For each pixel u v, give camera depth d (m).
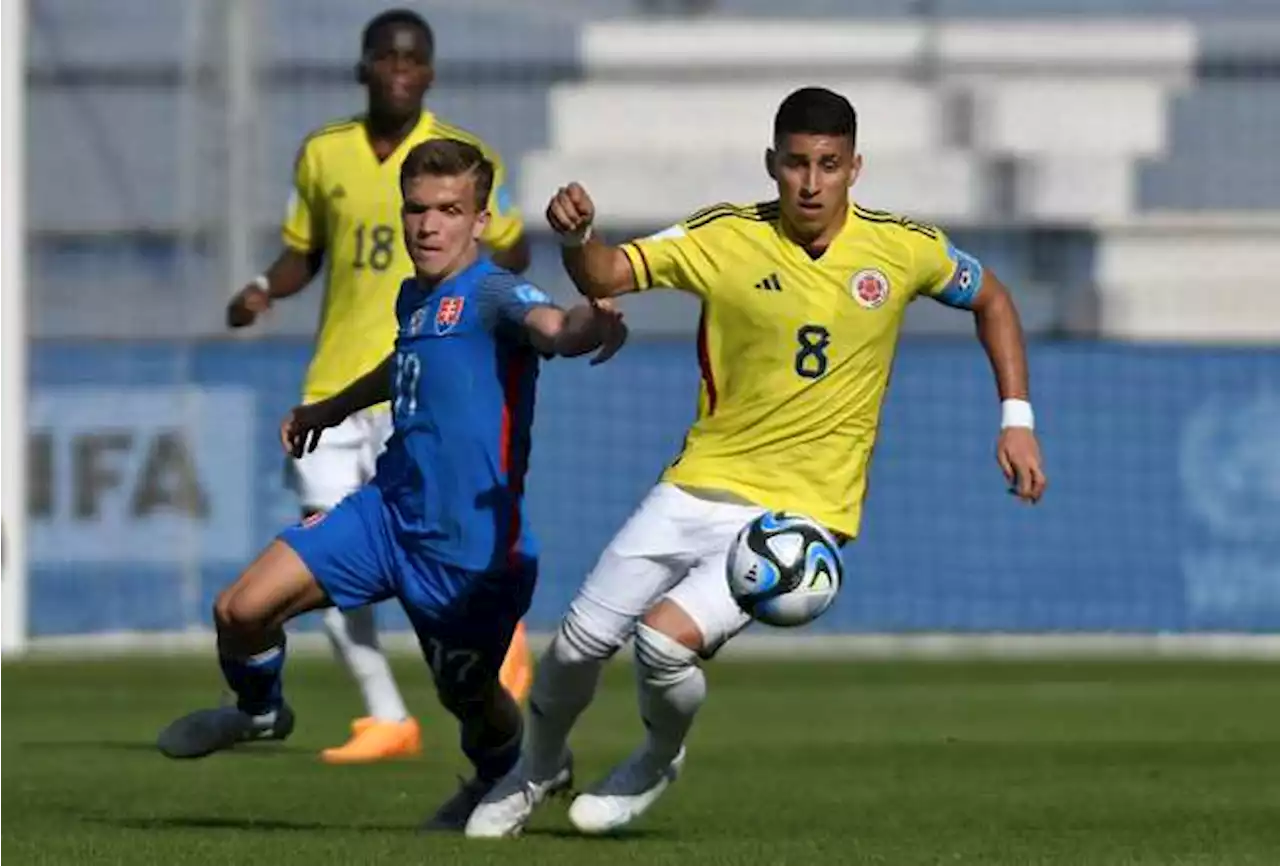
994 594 69.31
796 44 95.69
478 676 25.94
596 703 51.09
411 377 25.28
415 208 25.09
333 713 47.12
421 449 25.19
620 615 25.45
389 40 35.41
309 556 25.36
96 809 29.77
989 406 69.12
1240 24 89.62
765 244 25.27
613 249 25.06
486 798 26.09
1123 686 54.78
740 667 61.91
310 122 79.81
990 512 69.19
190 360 67.06
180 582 67.06
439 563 25.23
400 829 27.00
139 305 78.31
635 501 69.50
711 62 93.38
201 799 30.97
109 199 80.75
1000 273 84.31
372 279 35.75
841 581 24.44
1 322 59.03
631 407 69.44
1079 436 69.00
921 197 93.62
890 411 69.19
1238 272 85.12
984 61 96.12
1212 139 90.31
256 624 25.42
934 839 26.42
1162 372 68.94
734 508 25.30
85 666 59.31
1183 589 69.00
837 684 55.88
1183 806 30.72
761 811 29.97
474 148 25.31
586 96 92.44
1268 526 68.88
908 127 96.06
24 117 80.44
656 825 28.05
